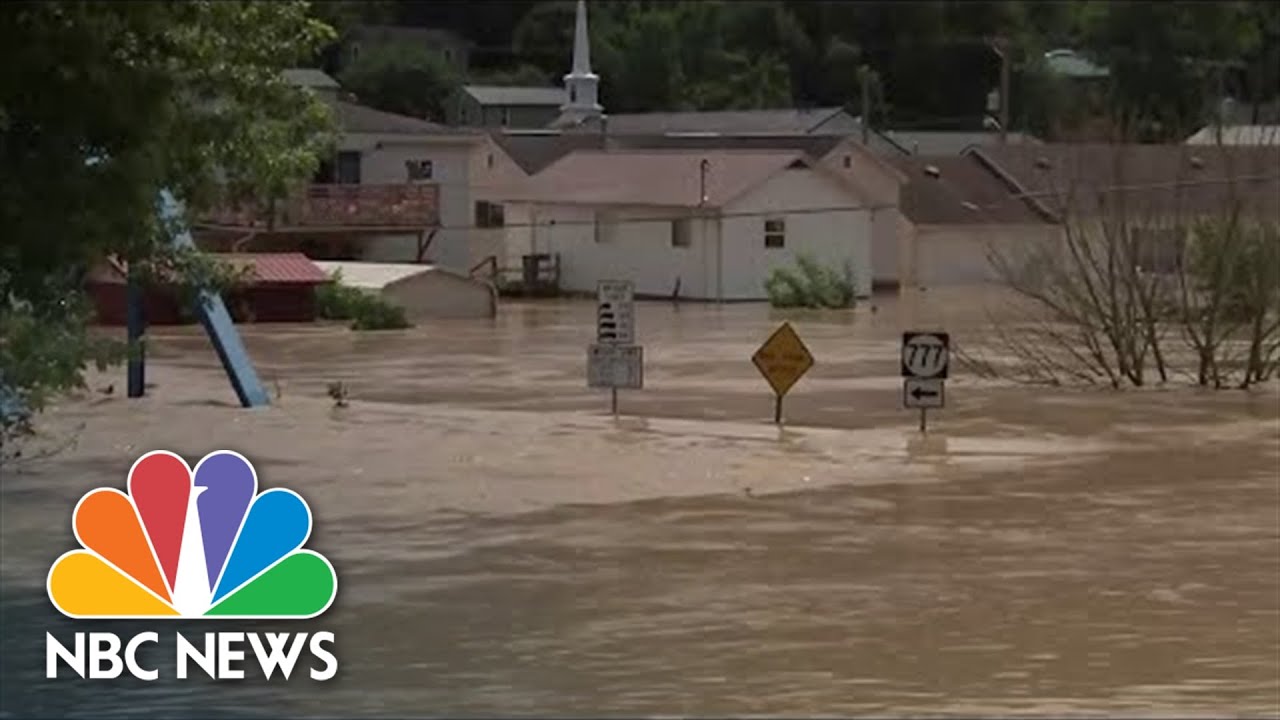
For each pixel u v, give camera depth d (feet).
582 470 135.33
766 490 126.41
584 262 389.80
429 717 67.97
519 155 428.15
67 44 61.26
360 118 426.92
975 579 95.30
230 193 88.38
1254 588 92.84
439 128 444.14
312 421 166.09
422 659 77.41
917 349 157.99
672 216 373.81
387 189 384.68
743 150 398.42
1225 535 108.17
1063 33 631.15
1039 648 79.82
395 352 246.27
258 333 281.95
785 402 181.57
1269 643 80.74
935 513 116.57
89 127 63.21
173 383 203.41
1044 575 96.43
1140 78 549.13
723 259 369.30
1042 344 237.66
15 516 115.14
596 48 603.26
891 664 76.95
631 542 106.32
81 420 166.20
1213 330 201.16
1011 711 69.41
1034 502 120.78
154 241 75.31
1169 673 75.66
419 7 644.27
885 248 412.36
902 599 90.27
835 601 89.76
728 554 102.73
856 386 196.95
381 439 153.07
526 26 637.30
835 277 347.15
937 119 593.01
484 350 248.32
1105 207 244.01
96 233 63.77
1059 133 440.86
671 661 77.36
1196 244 209.56
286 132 90.79
